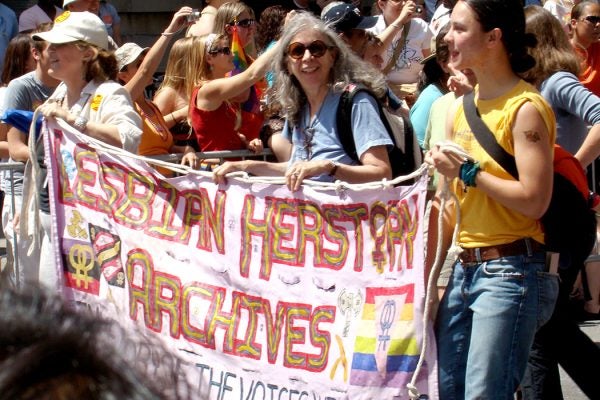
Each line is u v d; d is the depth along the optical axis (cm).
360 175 453
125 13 1279
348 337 435
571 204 391
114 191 503
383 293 425
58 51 517
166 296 488
